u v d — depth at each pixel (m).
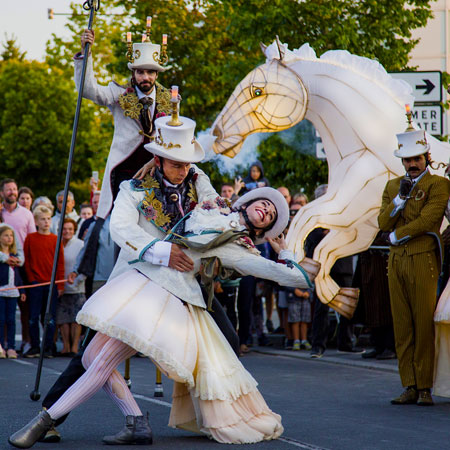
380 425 8.01
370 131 12.95
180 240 6.76
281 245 7.28
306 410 8.95
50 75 63.09
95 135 61.59
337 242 13.12
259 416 7.04
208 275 6.80
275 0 20.27
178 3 30.34
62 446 6.76
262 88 13.27
